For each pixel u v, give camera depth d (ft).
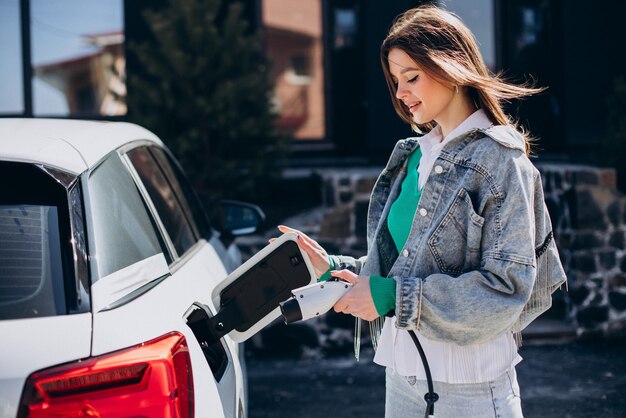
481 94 7.84
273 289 8.58
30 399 6.21
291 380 19.17
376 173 22.97
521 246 7.30
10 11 27.37
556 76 28.04
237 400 9.15
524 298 7.30
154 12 27.07
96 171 8.55
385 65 8.45
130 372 6.57
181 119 23.43
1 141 8.13
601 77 27.78
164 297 7.89
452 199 7.55
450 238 7.59
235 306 8.54
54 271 7.06
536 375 18.62
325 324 21.38
